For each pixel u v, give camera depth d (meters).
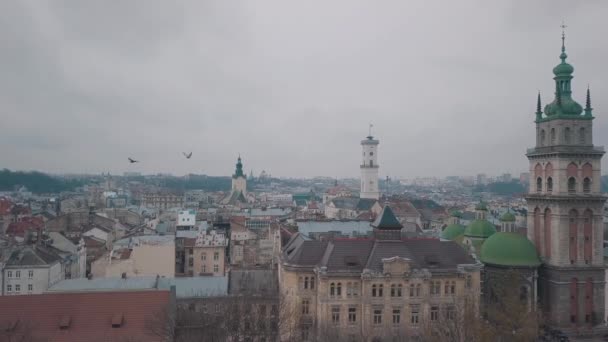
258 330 104.25
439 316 118.44
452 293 121.69
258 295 119.00
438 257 125.12
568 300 136.62
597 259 138.38
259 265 196.62
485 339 102.75
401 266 118.38
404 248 122.75
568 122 138.25
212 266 184.12
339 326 116.69
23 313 96.62
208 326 101.81
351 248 122.81
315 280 120.50
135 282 130.12
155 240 173.50
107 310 98.81
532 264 139.00
